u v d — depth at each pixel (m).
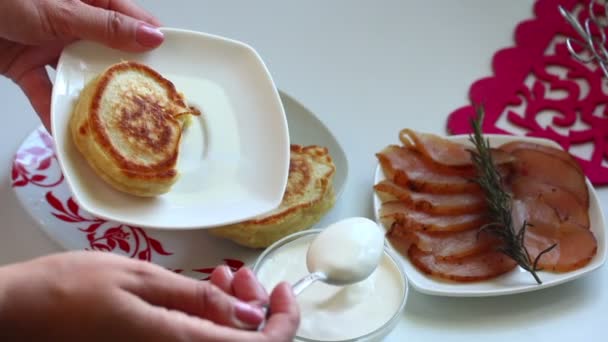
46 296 0.47
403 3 0.93
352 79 0.83
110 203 0.61
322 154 0.73
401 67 0.85
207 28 0.87
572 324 0.65
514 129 0.79
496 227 0.68
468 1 0.93
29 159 0.70
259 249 0.68
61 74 0.65
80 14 0.65
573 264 0.67
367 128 0.78
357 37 0.88
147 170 0.61
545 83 0.84
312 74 0.83
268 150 0.67
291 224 0.67
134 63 0.65
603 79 0.84
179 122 0.65
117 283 0.47
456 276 0.65
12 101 0.77
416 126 0.79
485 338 0.63
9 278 0.46
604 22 0.89
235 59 0.71
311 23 0.89
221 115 0.69
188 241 0.68
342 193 0.72
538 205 0.70
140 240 0.67
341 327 0.58
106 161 0.60
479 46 0.88
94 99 0.62
